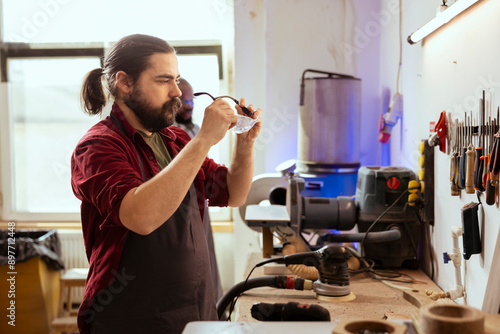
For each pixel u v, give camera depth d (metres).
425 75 2.12
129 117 1.53
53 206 4.06
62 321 3.37
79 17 3.74
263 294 1.79
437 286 1.90
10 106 3.94
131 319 1.45
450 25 1.79
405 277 2.01
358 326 0.94
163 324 1.46
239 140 1.67
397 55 2.65
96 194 1.32
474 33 1.55
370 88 3.15
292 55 3.17
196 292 1.53
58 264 3.48
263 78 3.30
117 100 1.52
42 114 3.96
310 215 2.14
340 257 1.69
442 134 1.85
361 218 2.15
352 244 2.58
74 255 3.85
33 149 4.00
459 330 0.85
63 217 4.00
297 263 1.78
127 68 1.44
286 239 2.14
